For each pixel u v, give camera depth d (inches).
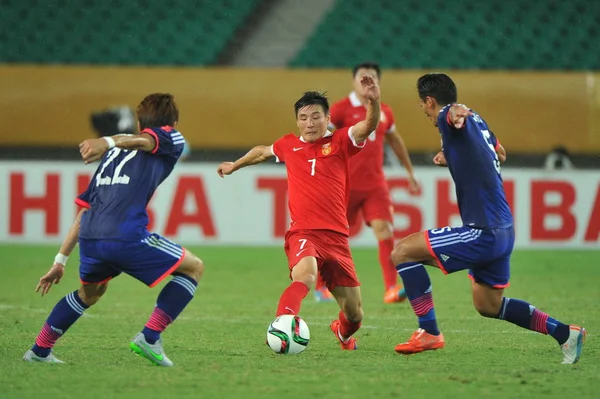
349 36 2431.1
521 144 1913.1
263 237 1867.6
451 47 2416.3
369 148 1331.2
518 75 1924.2
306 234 888.9
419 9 2460.6
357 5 2466.8
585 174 1887.3
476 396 677.9
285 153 924.6
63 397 668.1
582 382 731.4
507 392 692.1
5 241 1841.8
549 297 1365.7
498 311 847.7
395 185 1836.9
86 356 854.5
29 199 1839.3
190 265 789.9
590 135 1914.4
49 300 1309.1
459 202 840.9
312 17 2449.6
